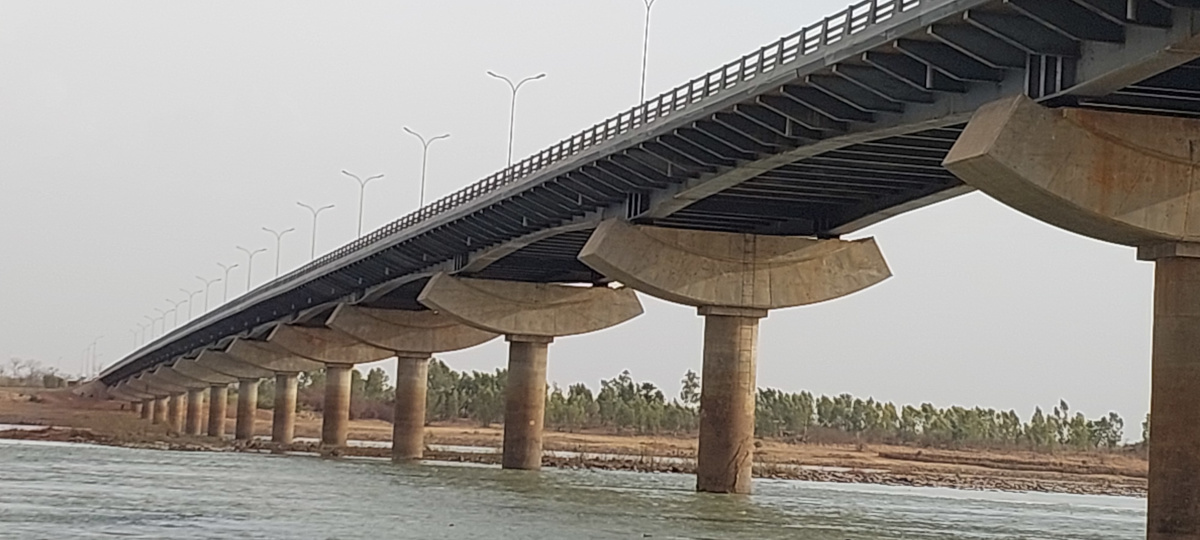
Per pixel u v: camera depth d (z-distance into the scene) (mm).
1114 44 39844
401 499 68562
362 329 119938
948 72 45375
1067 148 42375
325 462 111750
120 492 67062
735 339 72562
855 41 47469
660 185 68000
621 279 72688
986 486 124812
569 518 58656
